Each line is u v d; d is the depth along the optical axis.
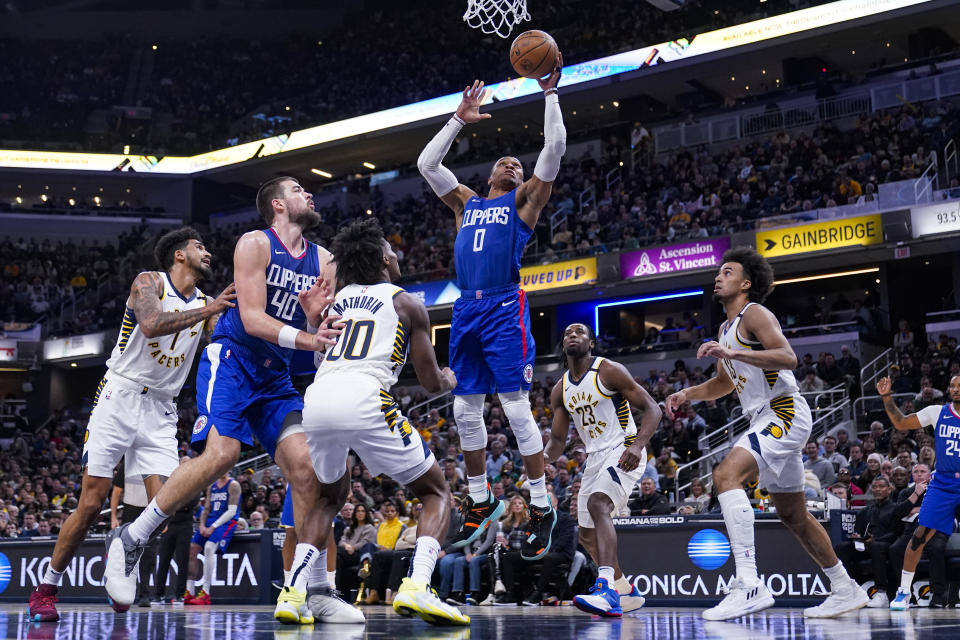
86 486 4.93
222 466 4.36
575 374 6.04
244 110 36.47
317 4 38.75
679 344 22.11
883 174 21.44
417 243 27.50
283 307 4.54
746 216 22.16
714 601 8.35
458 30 34.72
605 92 28.94
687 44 27.22
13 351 28.36
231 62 37.50
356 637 3.10
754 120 26.31
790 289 23.80
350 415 3.74
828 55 27.56
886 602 8.00
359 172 34.44
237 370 4.47
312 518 4.20
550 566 9.44
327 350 3.95
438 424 20.11
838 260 20.09
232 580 9.75
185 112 36.09
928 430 13.80
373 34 36.44
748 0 27.92
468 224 5.04
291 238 4.59
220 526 9.81
